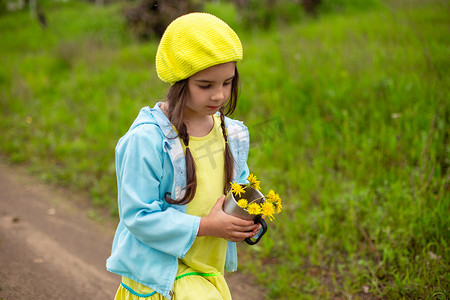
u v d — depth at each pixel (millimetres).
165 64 1648
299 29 8914
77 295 3037
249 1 11078
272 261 3318
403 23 7145
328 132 4684
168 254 1744
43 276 3230
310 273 3098
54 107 6910
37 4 11898
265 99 5574
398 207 3402
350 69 5531
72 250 3668
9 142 5988
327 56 6273
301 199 3834
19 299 2912
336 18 9977
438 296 2564
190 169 1723
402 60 5473
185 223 1657
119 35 10828
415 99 4629
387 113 4613
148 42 10203
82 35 10773
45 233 3936
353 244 3250
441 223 3014
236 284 3164
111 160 5184
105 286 3178
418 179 3537
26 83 7770
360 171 3943
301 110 5219
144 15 10547
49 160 5512
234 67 1702
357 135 4504
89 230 4035
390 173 3832
